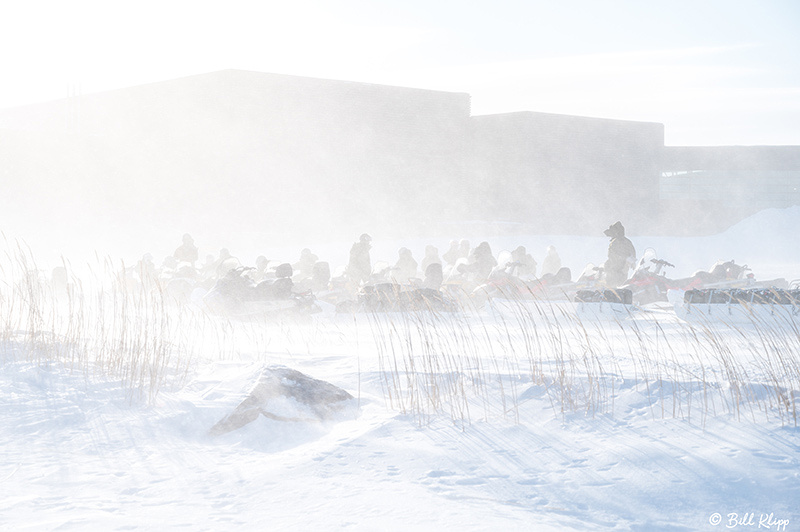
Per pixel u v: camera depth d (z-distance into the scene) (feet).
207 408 20.07
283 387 20.06
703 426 17.29
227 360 26.99
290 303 44.04
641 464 15.15
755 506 13.30
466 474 15.02
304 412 19.38
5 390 21.07
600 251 108.17
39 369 23.30
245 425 18.83
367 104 137.18
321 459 15.98
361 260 53.21
